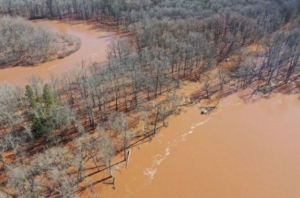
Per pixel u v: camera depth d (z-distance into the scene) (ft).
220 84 284.82
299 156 211.61
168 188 187.73
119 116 226.38
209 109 255.09
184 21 352.69
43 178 181.98
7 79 311.88
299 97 272.31
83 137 212.02
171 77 289.94
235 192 186.09
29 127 207.21
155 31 331.77
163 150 214.69
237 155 211.61
